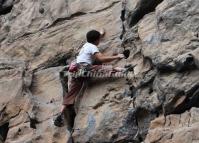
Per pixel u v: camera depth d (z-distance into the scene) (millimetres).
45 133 14016
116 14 14719
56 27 15727
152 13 13844
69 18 15641
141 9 14016
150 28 13445
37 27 16172
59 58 15227
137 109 12805
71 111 13734
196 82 11992
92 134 13055
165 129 11867
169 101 12156
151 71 12930
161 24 13078
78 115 13492
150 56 12836
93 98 13484
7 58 16172
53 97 14648
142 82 12922
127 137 12734
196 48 12328
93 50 13336
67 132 13625
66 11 15750
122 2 14773
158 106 12469
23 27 16422
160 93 12391
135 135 12711
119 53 13898
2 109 14820
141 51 13297
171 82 12258
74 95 13586
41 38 15805
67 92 14297
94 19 15062
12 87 15000
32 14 16500
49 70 15148
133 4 14172
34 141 14023
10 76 15227
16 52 16109
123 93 13219
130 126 12812
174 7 13008
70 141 13367
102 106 13297
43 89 14938
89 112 13359
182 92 12062
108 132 12906
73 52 15070
